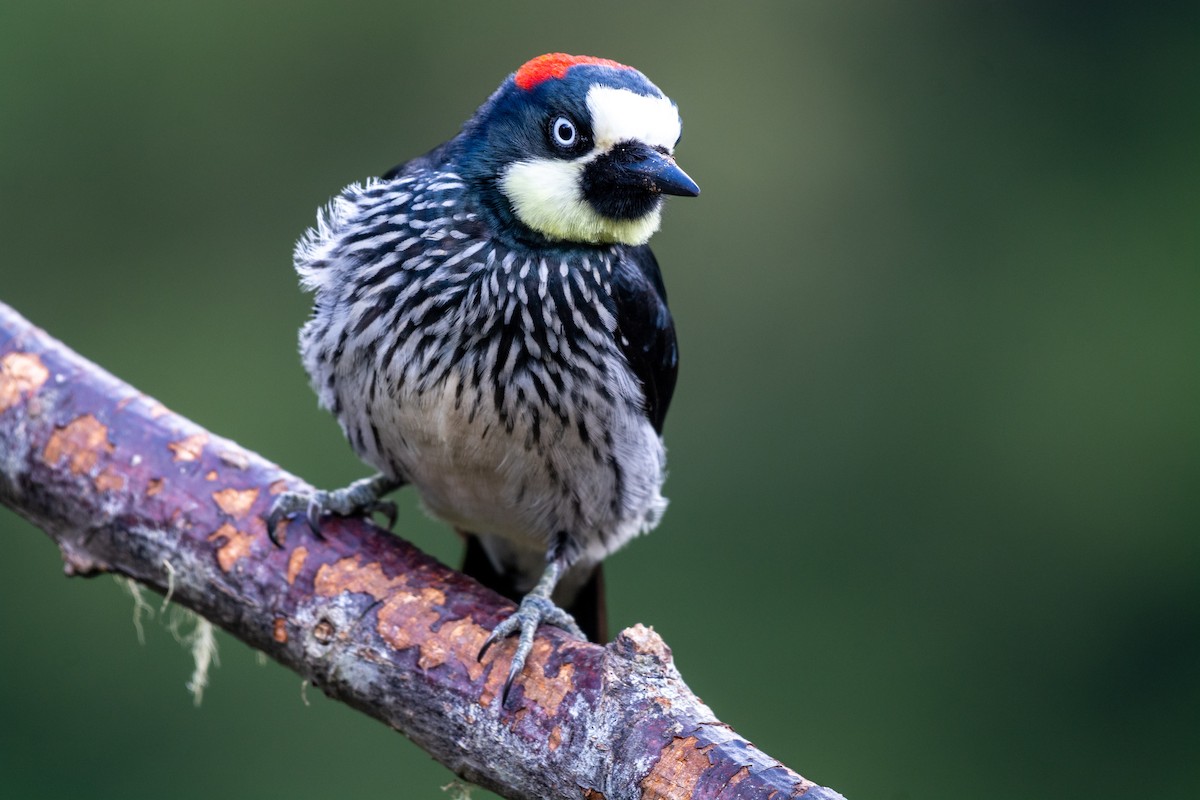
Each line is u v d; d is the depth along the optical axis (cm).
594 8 2267
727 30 2314
